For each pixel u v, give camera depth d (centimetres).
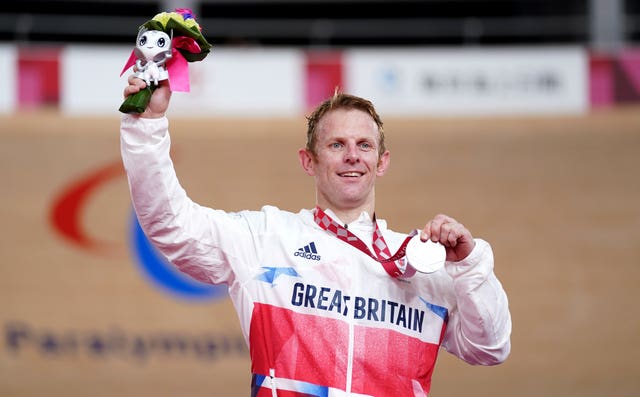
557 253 2819
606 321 2780
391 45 3816
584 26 3634
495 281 827
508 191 2848
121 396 2664
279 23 3809
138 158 780
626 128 2853
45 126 2791
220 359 2705
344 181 843
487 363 875
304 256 832
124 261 2742
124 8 3778
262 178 2830
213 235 830
